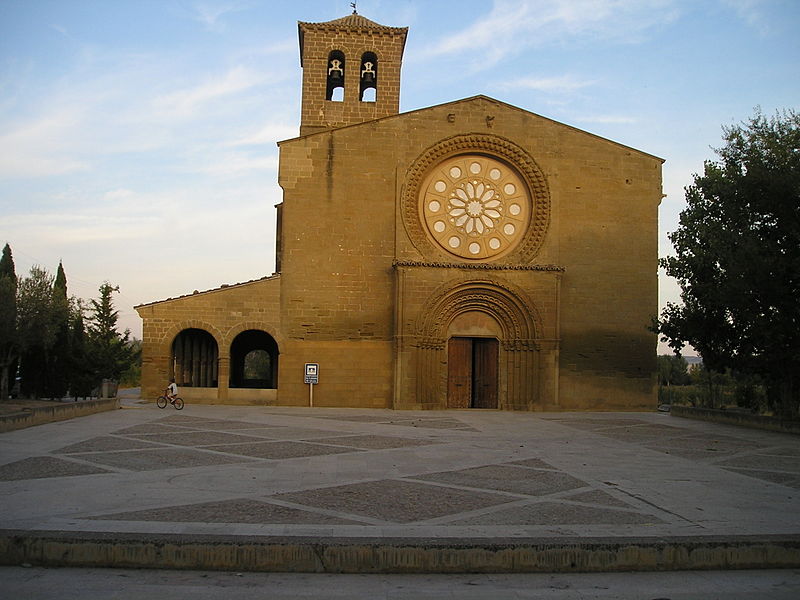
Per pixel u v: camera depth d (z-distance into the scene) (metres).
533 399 34.41
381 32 41.56
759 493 13.05
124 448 18.42
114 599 7.67
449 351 35.22
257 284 34.72
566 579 8.65
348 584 8.34
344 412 32.03
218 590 8.02
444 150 35.78
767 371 27.56
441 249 35.75
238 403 34.47
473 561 8.82
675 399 58.25
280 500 11.70
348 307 34.78
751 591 8.33
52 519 10.01
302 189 35.09
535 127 36.19
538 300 34.72
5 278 36.34
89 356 41.91
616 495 12.66
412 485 13.44
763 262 25.16
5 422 22.12
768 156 26.59
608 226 36.12
